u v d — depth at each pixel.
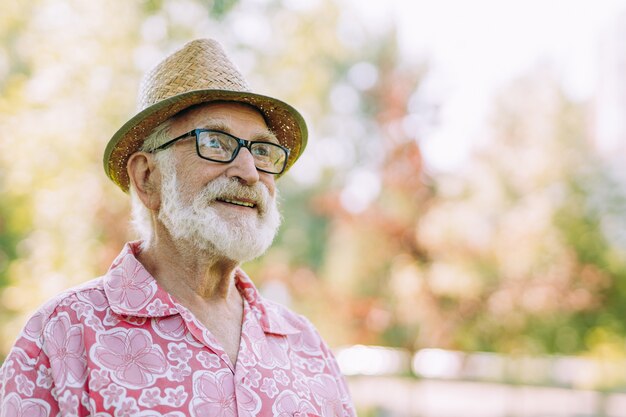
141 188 2.25
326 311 11.36
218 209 2.11
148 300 2.03
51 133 6.58
